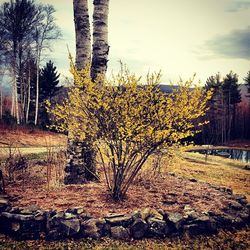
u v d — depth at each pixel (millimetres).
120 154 6051
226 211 6516
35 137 23797
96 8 7820
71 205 5926
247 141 55188
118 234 5363
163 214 5883
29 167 8883
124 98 5664
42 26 30172
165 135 5699
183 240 5535
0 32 28328
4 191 6562
